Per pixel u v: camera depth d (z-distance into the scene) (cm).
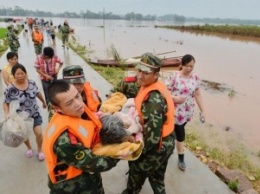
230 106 897
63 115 180
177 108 364
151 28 7338
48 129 184
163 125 247
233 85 1175
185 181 366
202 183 363
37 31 1326
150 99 233
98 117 209
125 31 5378
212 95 1019
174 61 1509
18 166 390
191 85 361
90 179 204
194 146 531
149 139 229
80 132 178
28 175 371
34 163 397
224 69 1530
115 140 192
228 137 650
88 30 5381
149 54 239
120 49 2236
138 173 270
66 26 1623
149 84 245
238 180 376
